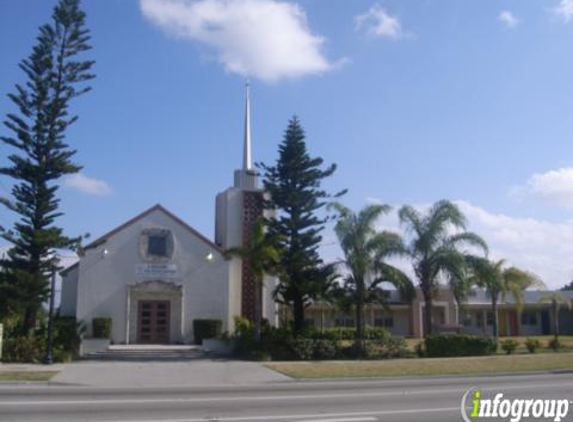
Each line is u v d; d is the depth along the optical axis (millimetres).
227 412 12203
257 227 30266
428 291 29891
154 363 25031
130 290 31922
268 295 34969
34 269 27719
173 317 32250
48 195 28312
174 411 12312
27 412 12039
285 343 28109
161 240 32938
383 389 16938
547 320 50844
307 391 16359
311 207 31578
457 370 22781
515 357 27484
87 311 31234
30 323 27766
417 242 29844
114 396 14922
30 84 28797
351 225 28859
